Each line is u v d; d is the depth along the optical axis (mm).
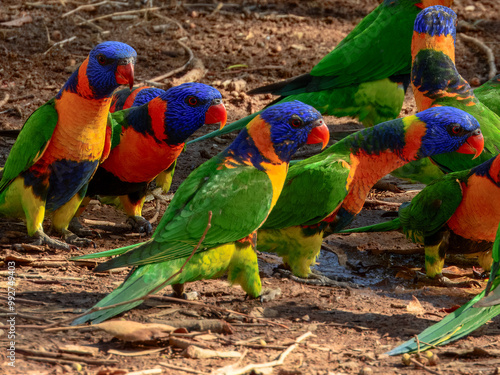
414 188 13992
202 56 20328
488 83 13500
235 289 9000
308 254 9562
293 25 23266
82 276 9023
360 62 13570
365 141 9234
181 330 6980
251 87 18453
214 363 6453
